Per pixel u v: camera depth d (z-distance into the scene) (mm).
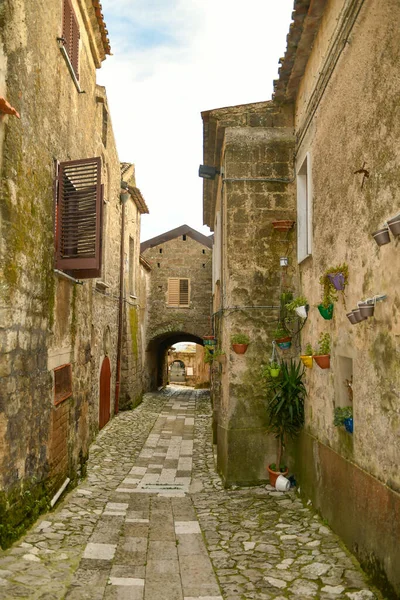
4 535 4484
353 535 4574
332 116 5543
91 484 7723
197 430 13609
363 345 4438
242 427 7793
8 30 4508
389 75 3893
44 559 4387
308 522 5668
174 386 29828
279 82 7707
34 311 5348
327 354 5637
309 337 6832
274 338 7910
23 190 4945
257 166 8195
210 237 24125
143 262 20844
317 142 6281
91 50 8555
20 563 4211
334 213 5453
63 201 6383
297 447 7273
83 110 7973
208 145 9836
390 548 3707
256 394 7844
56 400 6117
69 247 6352
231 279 8031
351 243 4824
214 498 7090
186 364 31859
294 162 8156
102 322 13039
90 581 4051
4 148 4496
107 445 11227
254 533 5422
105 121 12375
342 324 5105
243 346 7785
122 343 16422
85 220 6398
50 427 5938
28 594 3660
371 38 4293
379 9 4098
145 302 22406
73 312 7176
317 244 6277
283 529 5492
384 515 3846
